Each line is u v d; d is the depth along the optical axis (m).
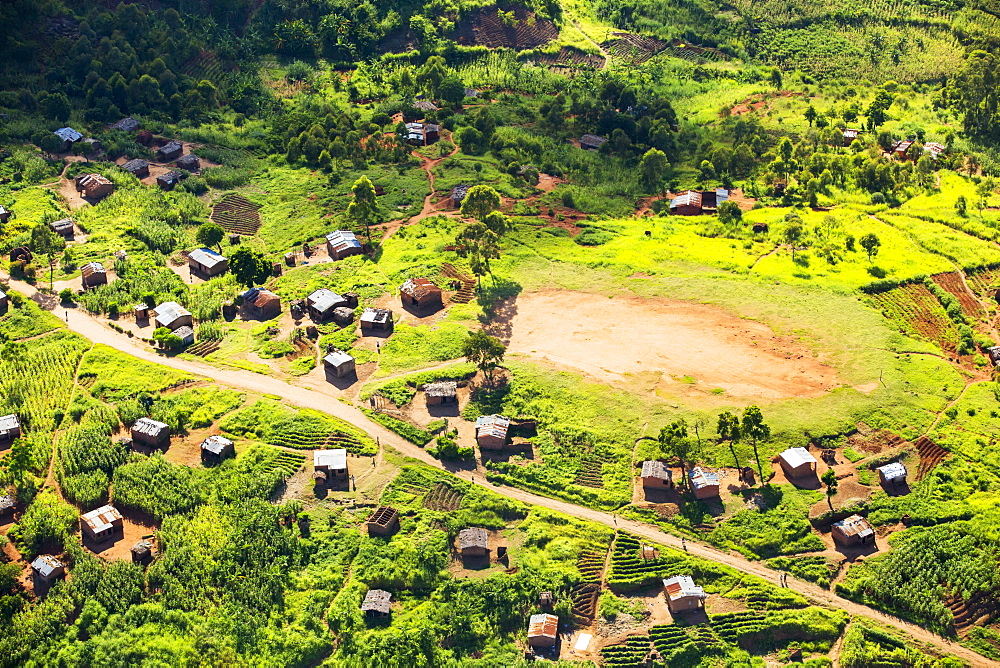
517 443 176.62
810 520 163.50
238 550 153.50
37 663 137.75
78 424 178.38
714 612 149.38
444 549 157.12
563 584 151.75
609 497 167.62
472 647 144.75
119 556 154.25
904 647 144.62
